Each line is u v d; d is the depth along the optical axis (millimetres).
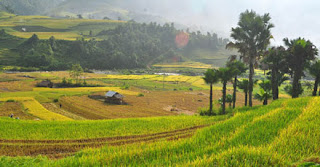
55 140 27062
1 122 34844
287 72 44562
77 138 27984
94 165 13125
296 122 17922
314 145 12805
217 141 16359
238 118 25469
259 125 19297
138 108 78688
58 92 94500
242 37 42531
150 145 17281
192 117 42625
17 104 65625
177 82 168625
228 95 52344
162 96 109562
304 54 38938
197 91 129500
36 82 126375
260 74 194875
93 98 89875
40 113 56906
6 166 15688
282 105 31359
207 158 12273
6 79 130750
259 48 42594
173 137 25031
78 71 145125
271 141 14492
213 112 45625
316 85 40906
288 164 10578
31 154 22219
